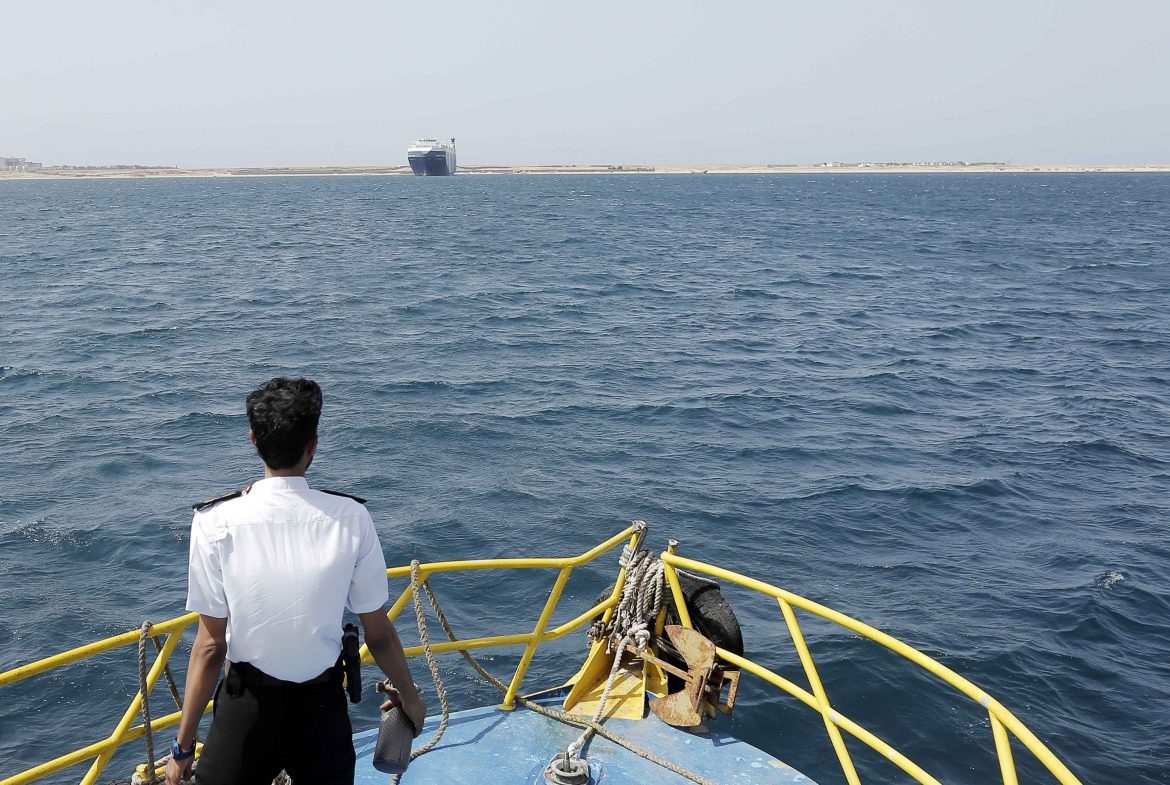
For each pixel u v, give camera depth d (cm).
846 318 3409
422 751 502
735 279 4481
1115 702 958
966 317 3450
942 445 1859
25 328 3044
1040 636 1088
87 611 1137
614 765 501
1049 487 1612
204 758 321
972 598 1184
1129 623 1127
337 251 5741
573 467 1689
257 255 5497
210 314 3338
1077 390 2336
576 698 561
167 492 1540
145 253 5603
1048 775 836
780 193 16188
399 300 3700
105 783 820
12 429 1898
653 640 582
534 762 500
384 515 1456
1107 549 1345
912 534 1400
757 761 509
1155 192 16812
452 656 1027
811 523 1434
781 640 1065
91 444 1798
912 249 6025
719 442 1859
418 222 8456
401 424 1947
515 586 1204
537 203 12325
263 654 311
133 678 987
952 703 939
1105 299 3916
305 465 326
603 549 562
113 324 3120
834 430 1958
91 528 1379
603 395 2222
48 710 933
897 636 1077
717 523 1430
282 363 2542
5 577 1224
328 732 323
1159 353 2809
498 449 1795
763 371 2516
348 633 331
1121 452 1819
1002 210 10612
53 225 8100
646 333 3078
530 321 3269
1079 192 16738
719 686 550
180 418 1978
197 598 313
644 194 15712
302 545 314
